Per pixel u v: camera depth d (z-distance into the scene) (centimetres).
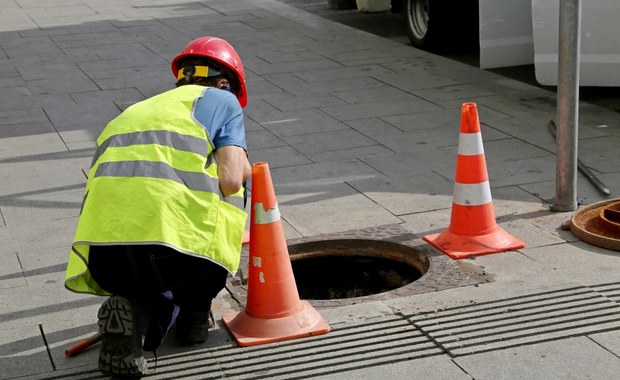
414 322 471
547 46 923
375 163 757
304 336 461
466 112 555
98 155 428
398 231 599
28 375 434
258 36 1396
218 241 418
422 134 838
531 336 450
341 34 1392
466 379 413
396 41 1320
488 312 478
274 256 461
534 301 489
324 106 960
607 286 504
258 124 901
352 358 437
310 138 842
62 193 712
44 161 800
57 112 977
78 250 412
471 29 1209
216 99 441
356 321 476
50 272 559
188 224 411
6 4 1814
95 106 998
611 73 879
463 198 560
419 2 1248
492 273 528
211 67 469
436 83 1045
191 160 421
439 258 553
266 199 458
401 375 420
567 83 602
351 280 595
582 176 698
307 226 620
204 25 1512
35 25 1554
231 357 445
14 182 744
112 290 418
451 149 787
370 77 1091
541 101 942
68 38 1422
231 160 430
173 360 444
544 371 417
